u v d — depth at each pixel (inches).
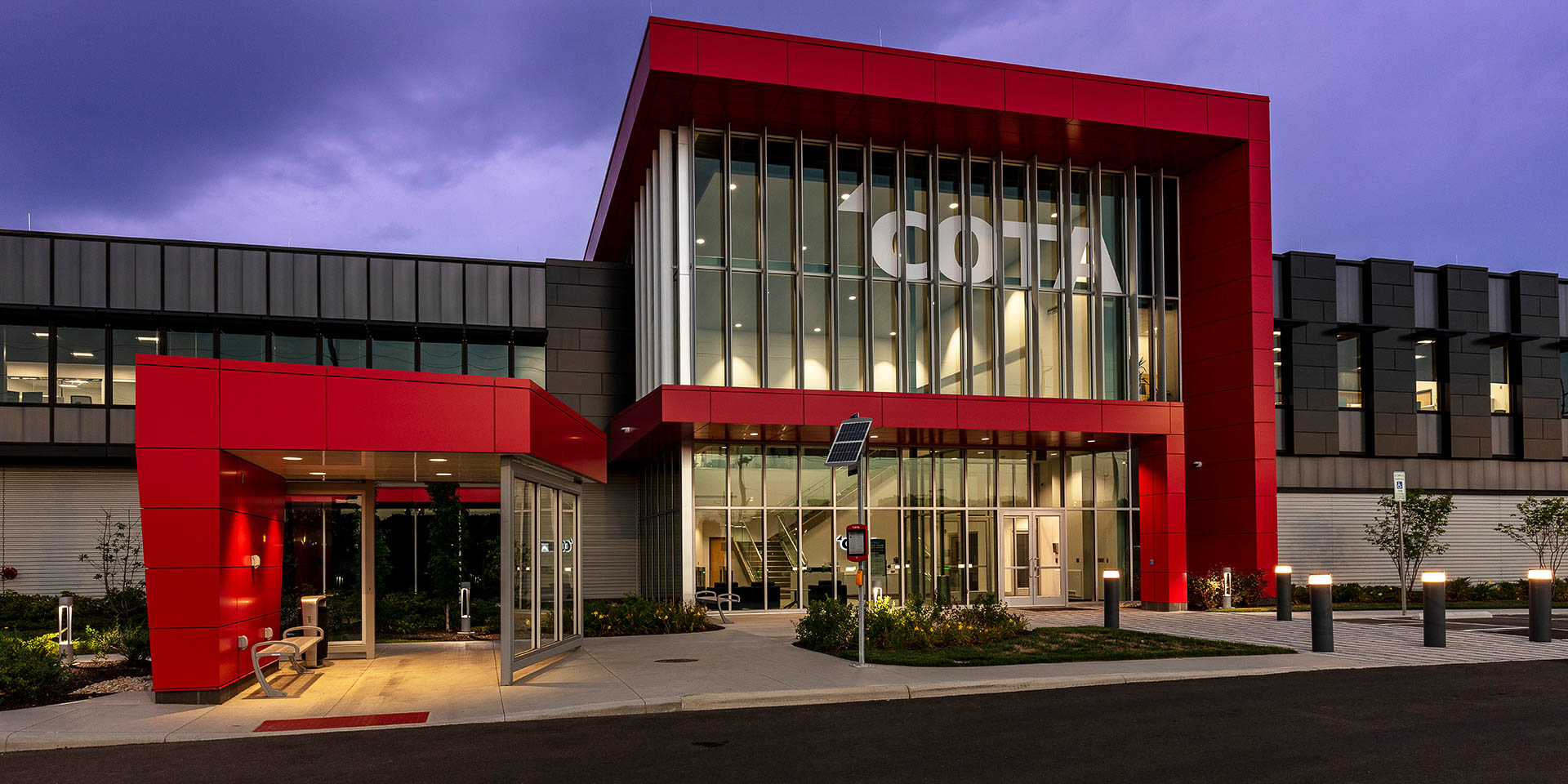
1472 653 615.8
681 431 902.4
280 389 466.0
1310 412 1207.6
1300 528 1197.7
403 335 1082.1
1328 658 592.1
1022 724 398.6
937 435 946.7
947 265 1014.4
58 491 994.7
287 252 1061.1
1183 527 971.9
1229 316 1033.5
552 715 422.3
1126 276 1061.8
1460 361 1267.2
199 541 455.2
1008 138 996.6
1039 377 1018.7
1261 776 313.1
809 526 981.2
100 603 922.1
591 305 1149.7
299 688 497.7
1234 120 1006.4
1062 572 1035.3
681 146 947.3
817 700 459.5
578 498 683.4
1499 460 1283.2
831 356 967.0
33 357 983.6
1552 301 1318.9
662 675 525.0
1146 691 483.8
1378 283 1250.6
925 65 916.6
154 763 344.8
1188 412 1083.3
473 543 1056.2
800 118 946.7
